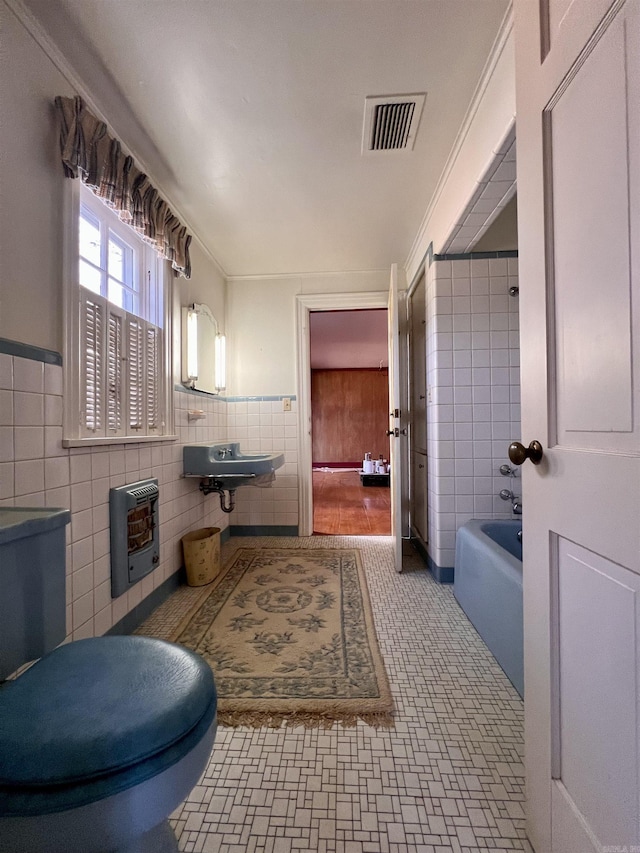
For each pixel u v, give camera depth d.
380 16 1.14
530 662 0.81
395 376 2.38
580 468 0.65
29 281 1.16
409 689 1.30
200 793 0.94
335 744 1.08
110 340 1.58
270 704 1.22
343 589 2.09
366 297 3.08
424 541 2.55
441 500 2.17
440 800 0.91
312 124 1.56
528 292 0.81
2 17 1.06
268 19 1.14
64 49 1.23
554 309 0.73
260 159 1.77
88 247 1.60
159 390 2.00
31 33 1.15
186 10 1.11
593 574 0.62
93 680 0.61
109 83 1.35
